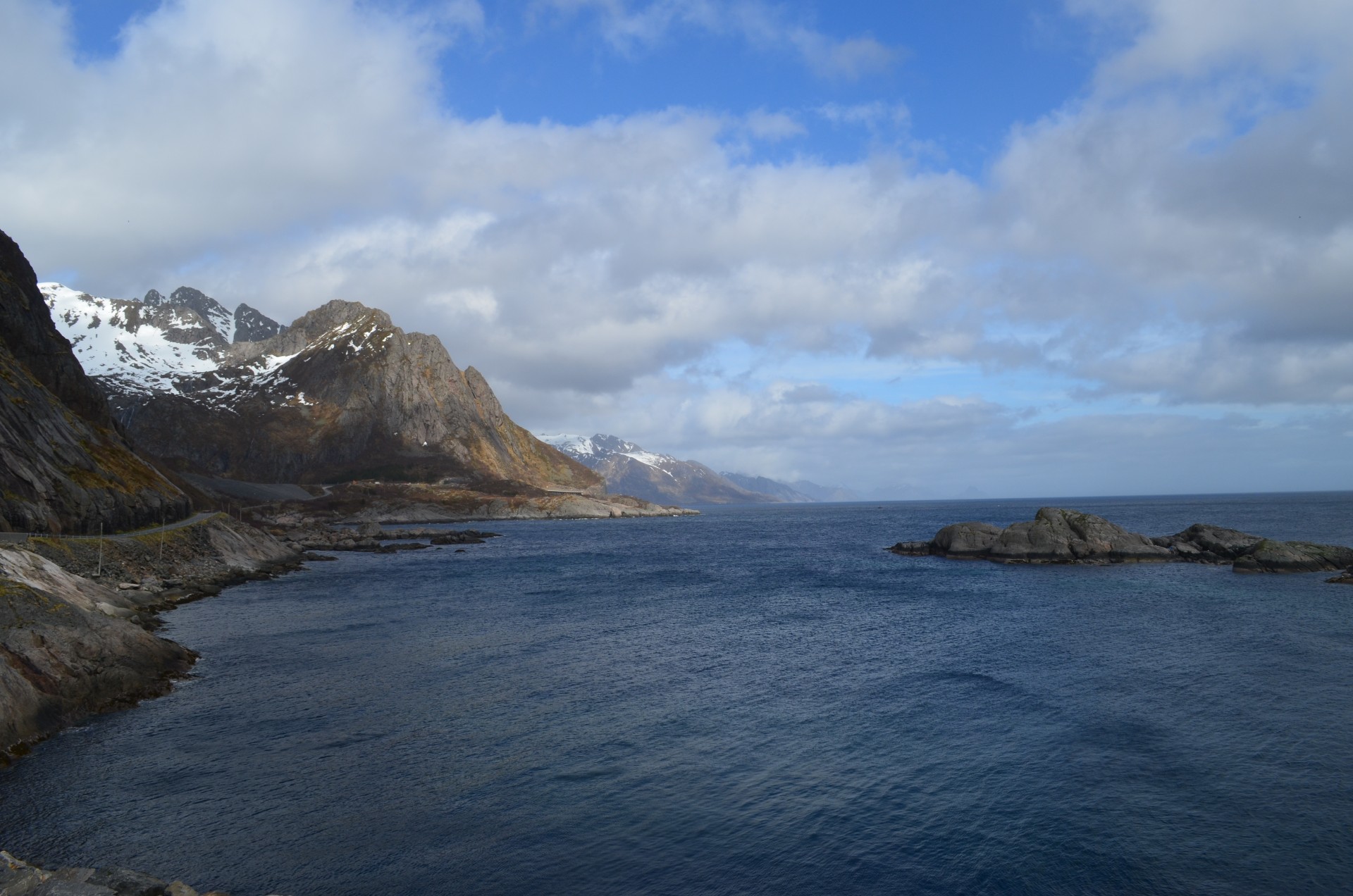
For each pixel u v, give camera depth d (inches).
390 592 2876.5
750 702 1299.2
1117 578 2923.2
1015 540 3700.8
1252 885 719.7
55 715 1138.7
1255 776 956.6
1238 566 3073.3
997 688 1357.0
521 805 894.4
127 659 1348.4
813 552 4913.9
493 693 1357.0
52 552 2247.8
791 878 735.1
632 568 3912.4
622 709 1261.1
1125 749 1049.5
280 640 1850.4
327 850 786.8
